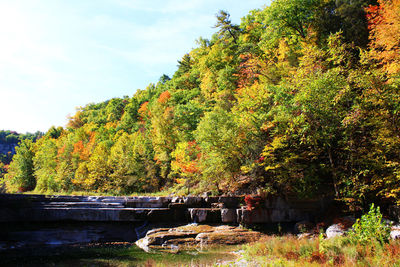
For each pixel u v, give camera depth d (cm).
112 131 7988
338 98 1543
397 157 1505
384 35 1639
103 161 4397
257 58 3341
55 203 2064
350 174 1670
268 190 1914
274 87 2150
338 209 1775
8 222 1764
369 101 1490
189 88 6612
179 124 3853
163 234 1648
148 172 4097
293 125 1736
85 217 1916
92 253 1336
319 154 1902
